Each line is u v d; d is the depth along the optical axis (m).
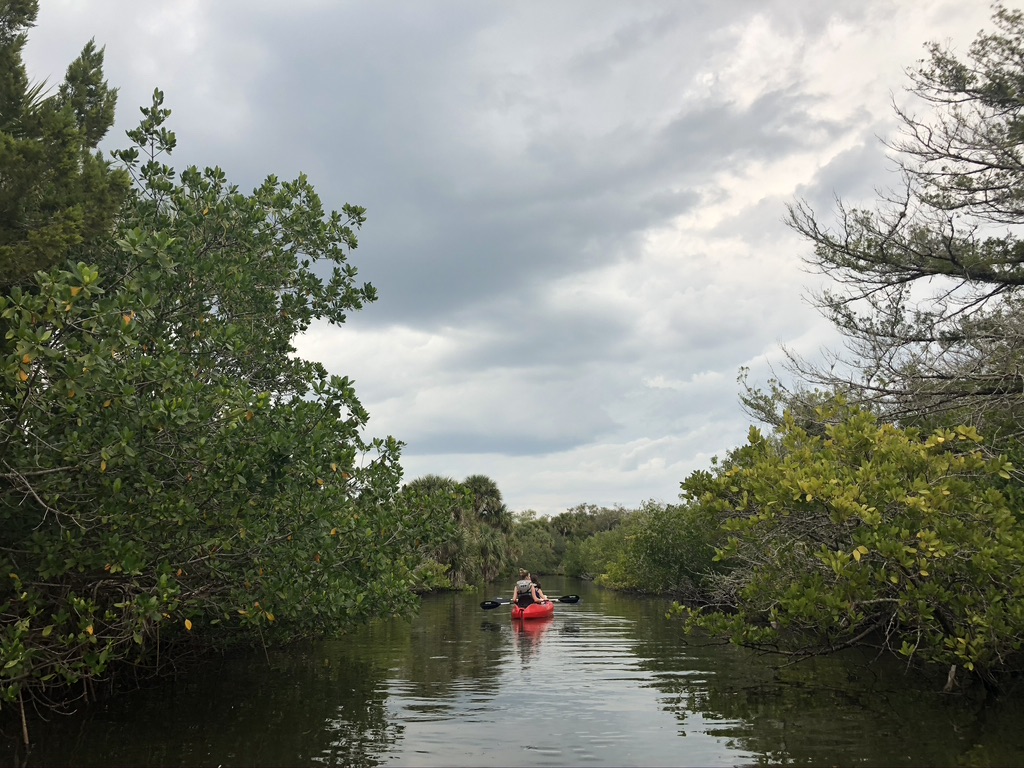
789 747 7.45
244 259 11.64
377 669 12.89
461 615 24.84
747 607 11.51
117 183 9.07
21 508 8.26
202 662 12.98
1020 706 9.07
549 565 82.38
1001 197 12.45
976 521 9.50
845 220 13.57
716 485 11.13
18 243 7.79
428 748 7.60
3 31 9.03
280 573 9.49
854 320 13.71
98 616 9.19
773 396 18.70
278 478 9.18
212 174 12.40
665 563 28.56
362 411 11.72
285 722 8.77
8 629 7.41
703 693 10.54
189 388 8.17
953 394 12.75
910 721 8.45
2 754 7.38
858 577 9.16
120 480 7.83
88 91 10.90
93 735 8.13
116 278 10.05
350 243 13.42
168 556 8.85
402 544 12.20
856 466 10.34
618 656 14.49
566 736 8.08
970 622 9.00
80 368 6.96
